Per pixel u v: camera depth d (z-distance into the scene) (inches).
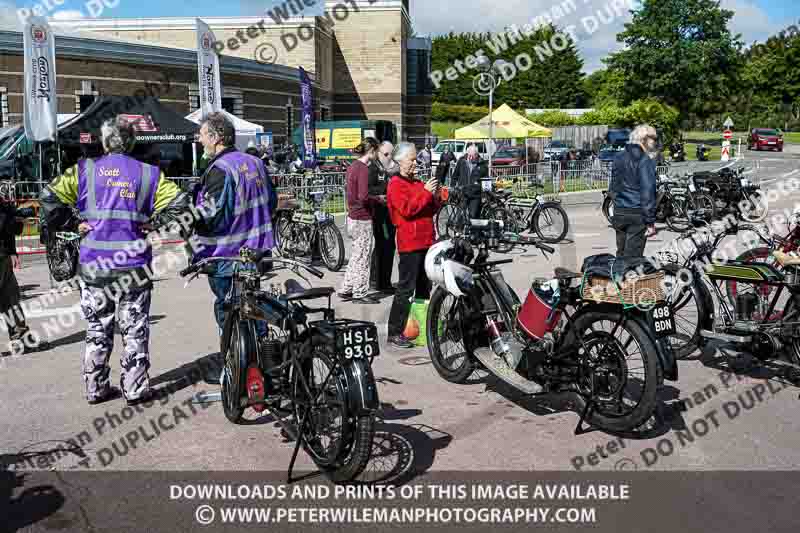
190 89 1104.2
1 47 887.1
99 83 991.6
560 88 2785.4
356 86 1681.8
